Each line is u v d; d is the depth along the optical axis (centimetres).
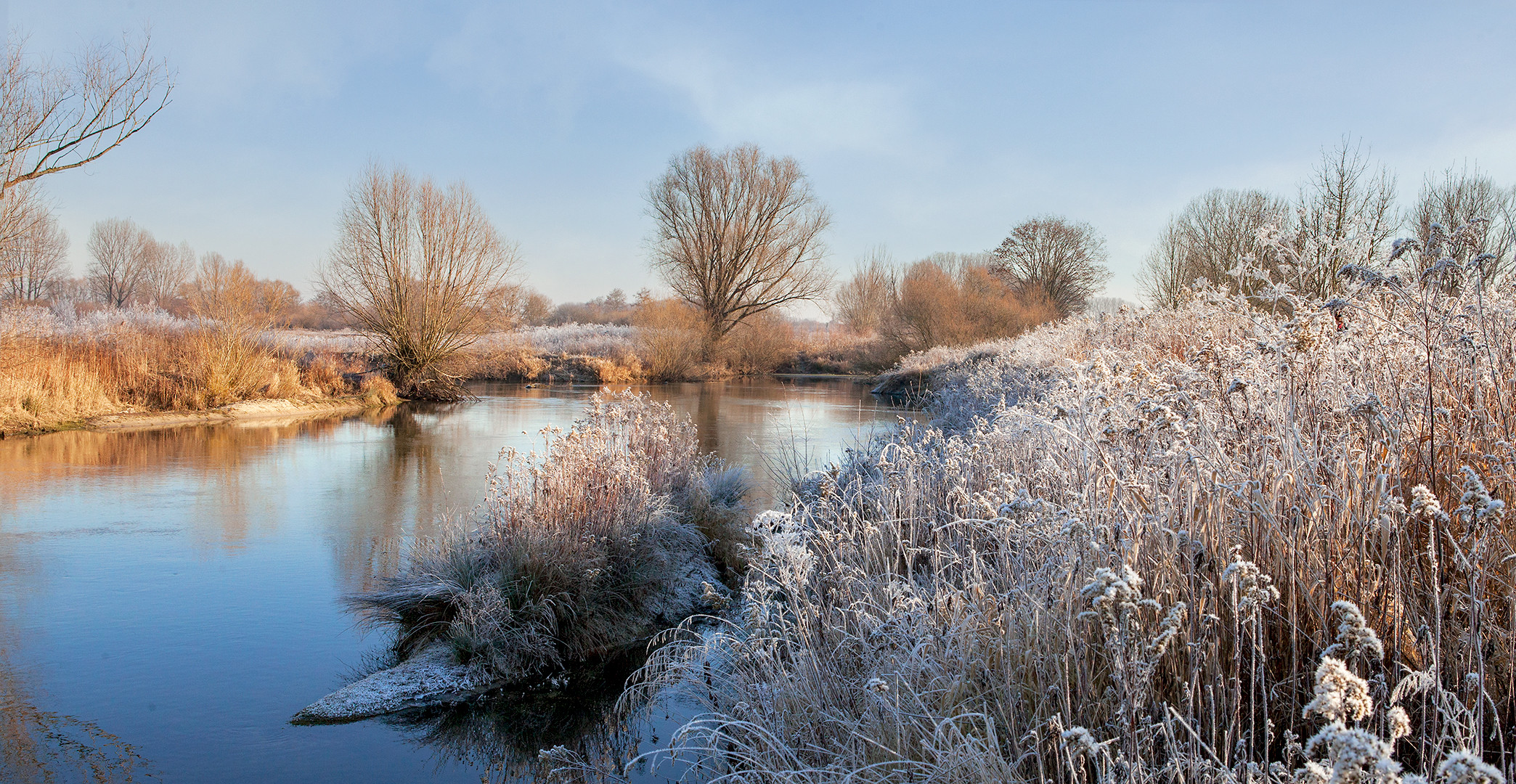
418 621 527
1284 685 258
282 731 397
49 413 1452
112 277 5919
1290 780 206
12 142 1359
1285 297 490
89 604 552
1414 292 329
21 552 669
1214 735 227
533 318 6950
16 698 414
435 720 423
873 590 421
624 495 621
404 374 2408
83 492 911
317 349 2886
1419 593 255
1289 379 332
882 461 538
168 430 1509
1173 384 408
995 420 661
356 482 1013
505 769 376
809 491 731
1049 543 320
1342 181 1402
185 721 399
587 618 525
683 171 3928
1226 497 300
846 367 4416
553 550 530
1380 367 363
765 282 3978
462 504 885
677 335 3662
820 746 319
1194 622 258
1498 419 311
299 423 1703
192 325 2006
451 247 2411
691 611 588
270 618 535
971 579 390
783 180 3897
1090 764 247
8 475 998
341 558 670
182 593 579
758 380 3897
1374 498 271
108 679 440
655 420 855
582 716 436
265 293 2055
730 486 853
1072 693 275
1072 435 361
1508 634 244
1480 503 208
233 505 868
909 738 288
